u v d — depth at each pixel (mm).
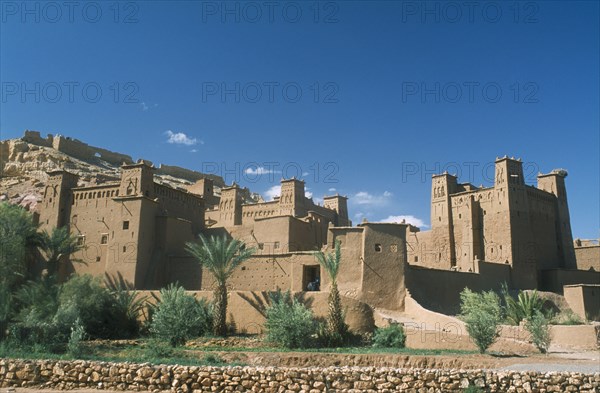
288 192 58125
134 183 41875
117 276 38625
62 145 72000
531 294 40500
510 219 48344
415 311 33688
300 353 25312
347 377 16750
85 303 31078
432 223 54281
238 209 59094
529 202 51031
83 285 32562
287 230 43156
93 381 17438
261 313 32938
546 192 53562
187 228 43156
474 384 16578
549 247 51938
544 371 17266
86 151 75125
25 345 24438
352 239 36656
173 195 45250
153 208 40906
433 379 16641
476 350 26859
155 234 40750
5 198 55625
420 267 37750
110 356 23953
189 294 33156
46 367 17906
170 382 17016
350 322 32188
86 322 30531
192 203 47562
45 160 66188
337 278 35969
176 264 40000
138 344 28344
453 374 16719
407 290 35500
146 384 17094
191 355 24906
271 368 17062
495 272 44781
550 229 52750
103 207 42438
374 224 36625
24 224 38094
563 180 55375
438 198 54281
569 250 53688
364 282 35469
